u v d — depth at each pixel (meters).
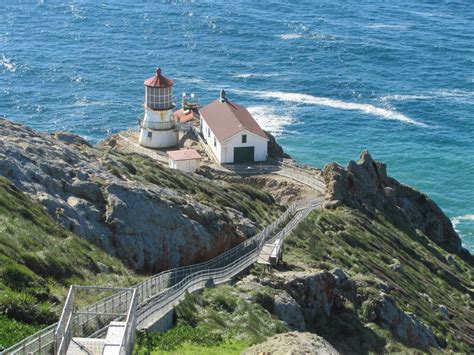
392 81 167.00
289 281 50.47
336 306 52.84
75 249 42.97
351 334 50.44
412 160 128.62
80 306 36.28
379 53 185.38
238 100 150.00
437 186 120.69
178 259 50.59
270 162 91.75
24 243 40.06
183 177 68.00
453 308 67.56
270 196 77.38
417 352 51.53
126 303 36.28
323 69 172.00
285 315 47.12
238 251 56.12
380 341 51.56
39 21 198.88
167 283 45.81
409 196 92.75
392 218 83.62
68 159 54.69
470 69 177.62
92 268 42.56
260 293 47.25
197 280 46.31
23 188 47.03
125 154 69.38
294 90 157.12
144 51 177.50
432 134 139.62
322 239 67.44
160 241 50.06
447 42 197.88
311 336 31.91
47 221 44.50
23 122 133.00
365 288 56.19
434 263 77.06
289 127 138.12
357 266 64.12
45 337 29.23
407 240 79.25
